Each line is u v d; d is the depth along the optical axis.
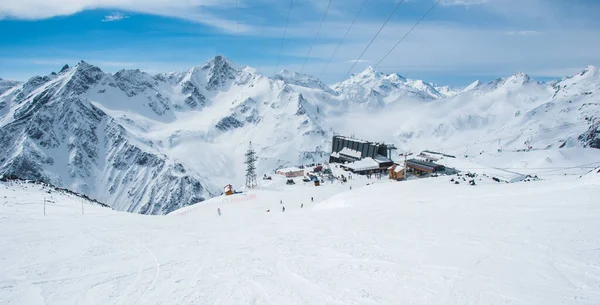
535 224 18.00
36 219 34.69
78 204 58.38
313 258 16.56
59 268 17.28
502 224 19.02
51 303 13.24
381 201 40.84
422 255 15.38
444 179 63.88
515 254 14.22
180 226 30.20
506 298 10.80
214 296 12.94
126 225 30.86
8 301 13.54
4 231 26.94
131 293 13.80
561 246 14.44
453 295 11.33
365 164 131.88
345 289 12.58
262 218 35.00
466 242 16.53
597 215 17.95
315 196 90.38
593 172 29.78
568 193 24.98
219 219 36.97
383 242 18.22
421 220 23.25
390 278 13.20
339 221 26.42
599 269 12.14
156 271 16.39
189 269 16.41
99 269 17.00
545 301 10.42
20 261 18.58
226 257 18.08
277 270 15.28
